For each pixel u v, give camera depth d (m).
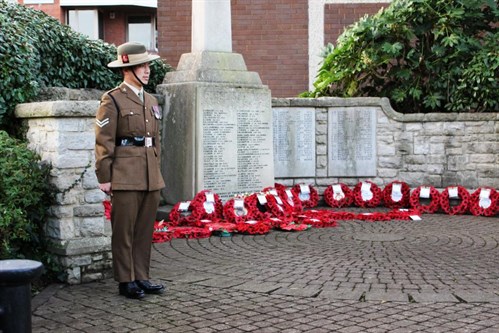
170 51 13.84
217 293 5.10
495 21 11.73
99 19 23.67
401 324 4.26
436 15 11.41
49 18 9.20
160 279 5.56
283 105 10.49
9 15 8.35
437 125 10.53
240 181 9.18
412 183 10.66
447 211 9.75
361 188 10.47
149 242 5.22
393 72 11.52
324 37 13.66
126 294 5.06
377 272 5.73
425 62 11.23
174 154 9.03
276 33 13.75
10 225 5.30
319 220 8.47
